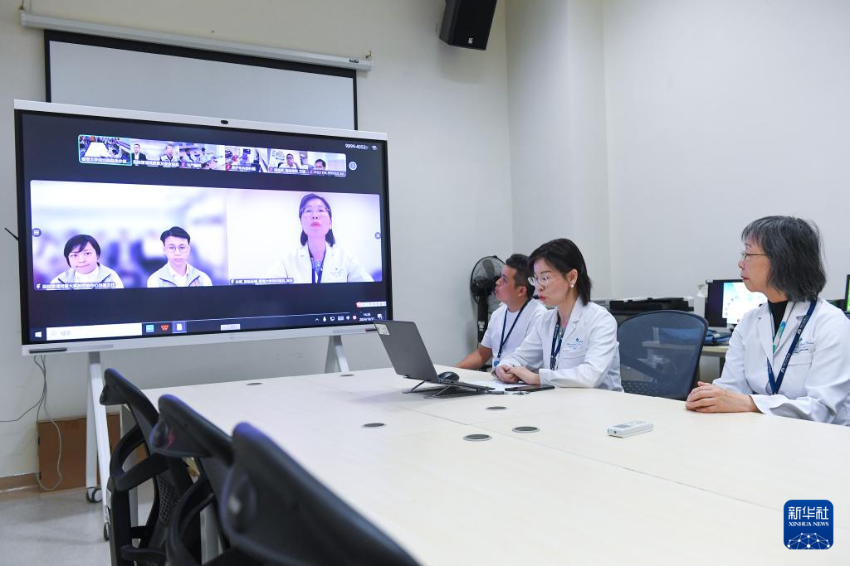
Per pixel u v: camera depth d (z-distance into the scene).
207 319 3.03
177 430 0.77
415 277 4.34
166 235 2.96
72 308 2.76
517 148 4.66
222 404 1.93
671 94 3.88
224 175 3.10
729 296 3.33
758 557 0.68
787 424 1.37
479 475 1.04
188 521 1.00
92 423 2.93
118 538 1.43
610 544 0.73
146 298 2.91
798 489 0.92
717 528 0.77
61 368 3.34
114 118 2.88
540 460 1.13
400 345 2.00
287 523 0.43
